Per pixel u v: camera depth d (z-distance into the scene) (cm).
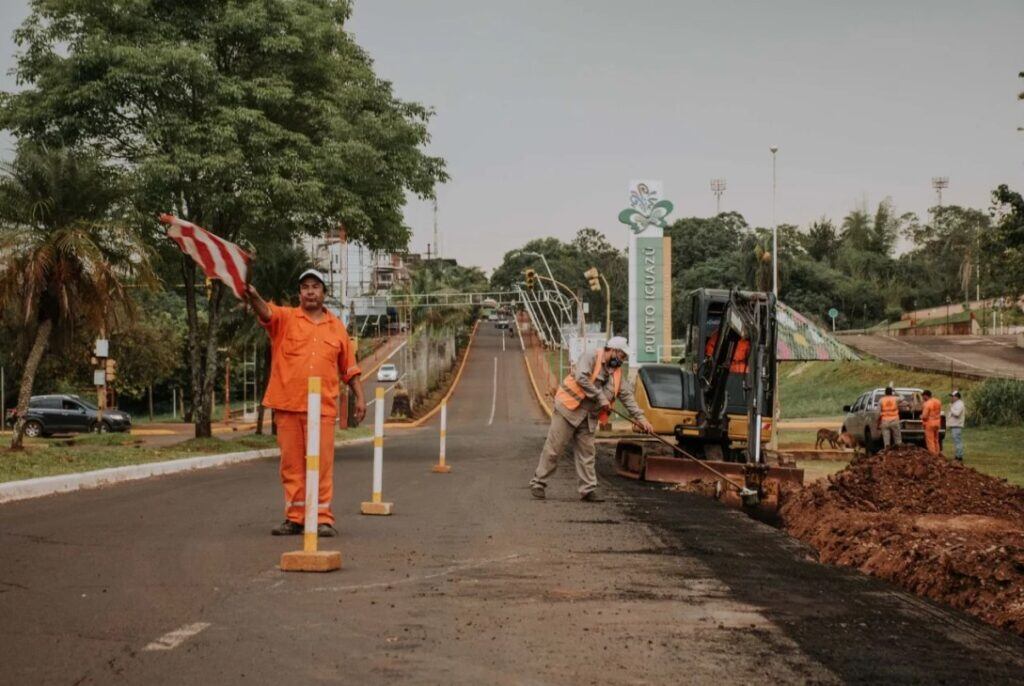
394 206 2830
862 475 1424
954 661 539
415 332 8388
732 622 616
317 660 506
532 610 637
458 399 8219
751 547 969
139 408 8019
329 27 2681
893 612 668
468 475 1850
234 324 3869
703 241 15088
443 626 586
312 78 2762
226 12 2586
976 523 1096
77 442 3105
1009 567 728
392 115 2830
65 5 2534
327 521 973
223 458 2258
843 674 501
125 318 2383
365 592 685
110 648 527
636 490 1631
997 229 3631
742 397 1950
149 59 2427
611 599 678
